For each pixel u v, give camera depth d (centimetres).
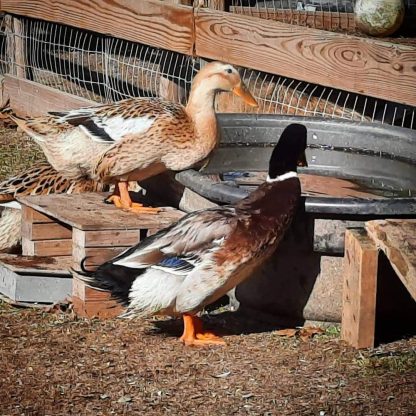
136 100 677
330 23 1020
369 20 972
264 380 533
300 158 575
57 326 611
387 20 970
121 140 662
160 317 627
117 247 626
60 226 673
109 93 1046
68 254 677
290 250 596
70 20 1052
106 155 667
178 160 665
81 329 606
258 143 725
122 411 500
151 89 1044
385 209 568
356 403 504
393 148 693
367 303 566
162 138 655
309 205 571
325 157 717
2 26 1230
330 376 536
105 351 573
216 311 643
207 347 577
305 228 584
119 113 670
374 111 833
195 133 660
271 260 604
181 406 504
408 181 680
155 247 559
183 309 566
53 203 671
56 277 649
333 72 780
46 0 1084
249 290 620
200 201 636
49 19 1084
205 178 618
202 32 895
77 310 631
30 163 944
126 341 588
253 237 553
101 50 1156
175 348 577
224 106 899
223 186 597
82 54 1118
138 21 964
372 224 560
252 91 893
